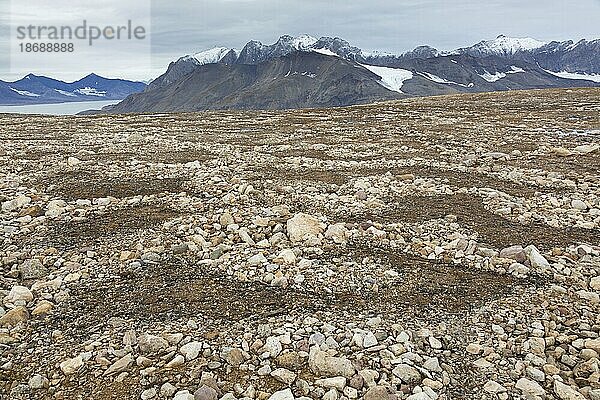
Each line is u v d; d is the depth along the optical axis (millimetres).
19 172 19016
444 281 9578
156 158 22375
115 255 10797
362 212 13719
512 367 7137
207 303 8773
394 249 11188
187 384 6621
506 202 14344
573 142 25359
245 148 25188
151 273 10008
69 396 6473
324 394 6414
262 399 6371
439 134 29891
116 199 14758
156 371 6891
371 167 19891
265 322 8141
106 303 8828
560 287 9242
